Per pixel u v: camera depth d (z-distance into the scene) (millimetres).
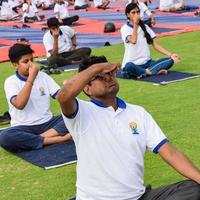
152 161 6715
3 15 28469
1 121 8820
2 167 6828
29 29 23953
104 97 4438
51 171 6566
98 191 4371
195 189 4281
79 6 31953
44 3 34625
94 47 17000
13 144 7199
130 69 11523
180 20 23156
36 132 7434
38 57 15477
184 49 15172
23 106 7246
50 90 7578
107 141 4363
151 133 4500
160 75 11781
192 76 11523
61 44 13922
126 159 4383
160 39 17438
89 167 4379
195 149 7035
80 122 4352
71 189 6035
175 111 8875
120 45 16953
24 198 5883
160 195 4363
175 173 6301
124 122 4445
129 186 4379
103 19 25938
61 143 7395
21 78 7402
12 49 7309
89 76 4184
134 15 11633
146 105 9391
